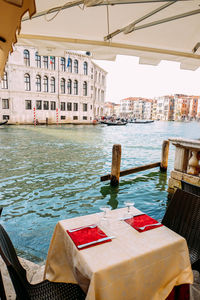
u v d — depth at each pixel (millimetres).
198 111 120938
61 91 39312
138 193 5969
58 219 4363
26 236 3695
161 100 121875
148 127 44469
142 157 11438
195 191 2830
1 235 1503
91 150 12648
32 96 35750
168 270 1732
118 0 2191
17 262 1628
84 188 6246
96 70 47031
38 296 1667
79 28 2947
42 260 3051
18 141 15594
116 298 1486
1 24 1381
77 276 1633
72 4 2287
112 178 6484
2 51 1736
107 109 146125
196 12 2303
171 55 3531
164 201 5398
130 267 1524
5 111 33750
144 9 2484
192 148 4891
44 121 37688
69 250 1769
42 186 6293
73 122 41125
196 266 1989
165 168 8188
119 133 26266
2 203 5074
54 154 11133
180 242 1779
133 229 1928
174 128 44688
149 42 3316
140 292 1604
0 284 1287
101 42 3217
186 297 1838
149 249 1635
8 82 33250
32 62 34812
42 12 2438
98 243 1684
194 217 2260
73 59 38969
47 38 3076
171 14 2590
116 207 5051
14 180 6766
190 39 3162
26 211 4691
